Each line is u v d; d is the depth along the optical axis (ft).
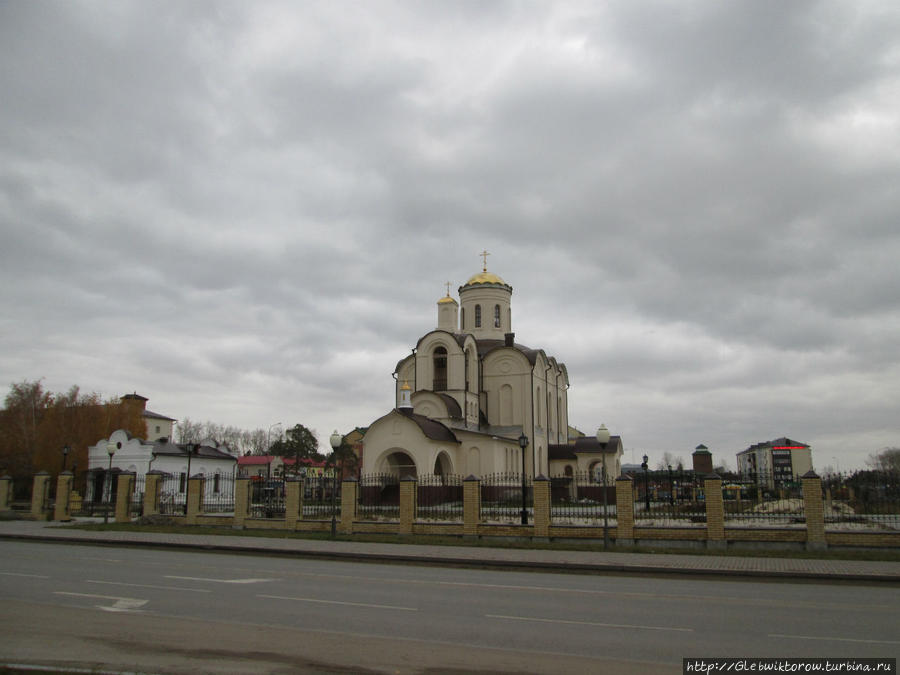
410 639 31.99
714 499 74.59
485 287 208.23
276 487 127.75
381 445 149.79
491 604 42.11
